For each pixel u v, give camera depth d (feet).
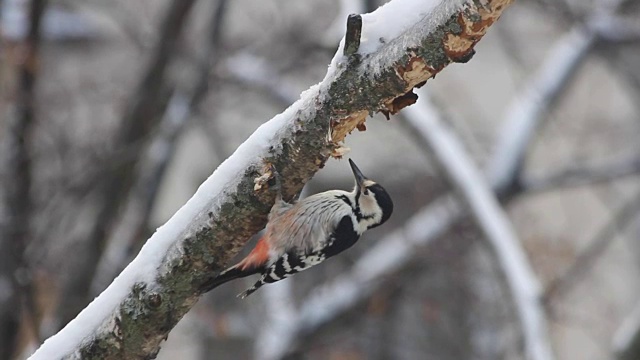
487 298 54.85
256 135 18.37
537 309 37.86
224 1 50.01
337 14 59.26
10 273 40.09
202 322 52.08
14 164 43.80
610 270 67.21
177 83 50.65
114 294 19.13
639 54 60.75
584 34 53.78
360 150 64.49
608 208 67.46
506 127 54.85
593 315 63.46
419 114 41.27
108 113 58.75
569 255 52.65
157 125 48.85
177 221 18.76
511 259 38.52
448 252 51.65
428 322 58.80
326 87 17.46
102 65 67.05
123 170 46.34
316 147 17.93
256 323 52.75
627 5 53.36
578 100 69.67
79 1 63.00
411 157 62.80
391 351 59.82
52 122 47.37
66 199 48.93
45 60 58.49
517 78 69.36
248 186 18.30
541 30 67.92
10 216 42.06
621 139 67.46
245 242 18.88
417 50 16.53
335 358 54.95
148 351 19.49
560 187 55.06
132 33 55.62
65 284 44.80
